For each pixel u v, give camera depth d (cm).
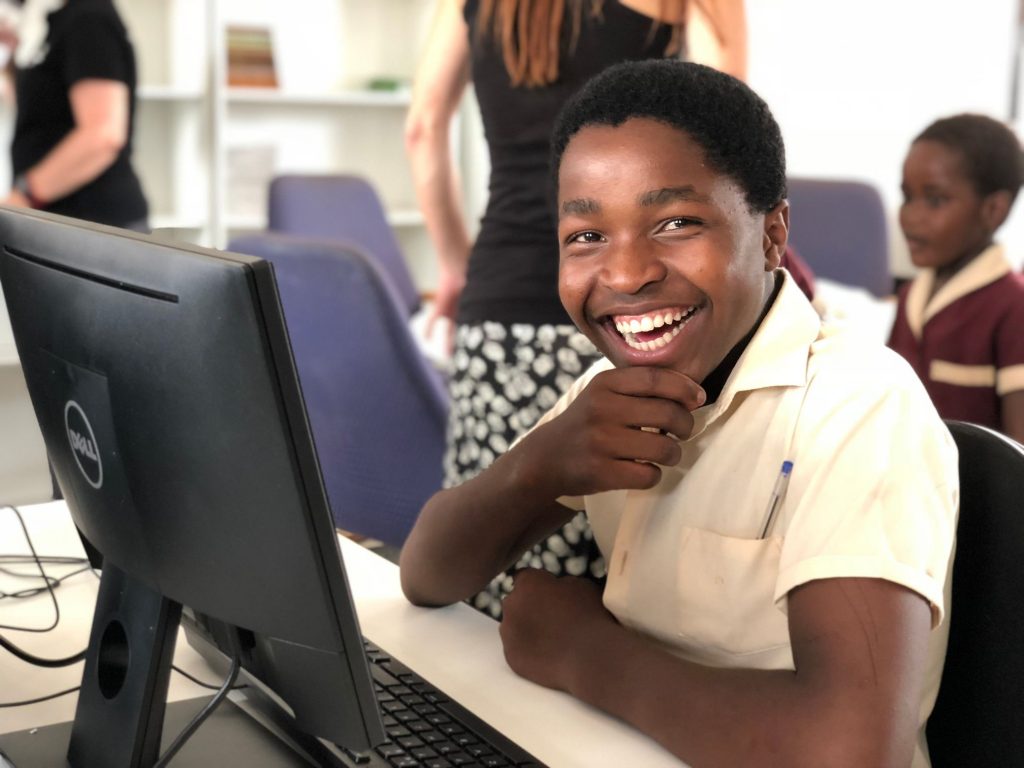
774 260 104
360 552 145
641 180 95
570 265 102
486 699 107
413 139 212
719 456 106
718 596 105
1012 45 395
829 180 384
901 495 93
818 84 433
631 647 104
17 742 98
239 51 442
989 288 209
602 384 107
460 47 199
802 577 92
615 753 98
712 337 99
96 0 290
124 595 92
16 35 365
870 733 85
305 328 231
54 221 90
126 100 300
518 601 115
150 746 90
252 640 89
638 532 112
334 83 487
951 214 216
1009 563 102
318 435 238
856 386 99
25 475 149
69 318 87
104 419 85
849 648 87
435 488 233
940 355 214
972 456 106
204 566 82
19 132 303
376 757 93
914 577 89
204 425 76
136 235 82
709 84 97
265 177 460
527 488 114
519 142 164
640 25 159
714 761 91
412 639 120
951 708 107
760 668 104
